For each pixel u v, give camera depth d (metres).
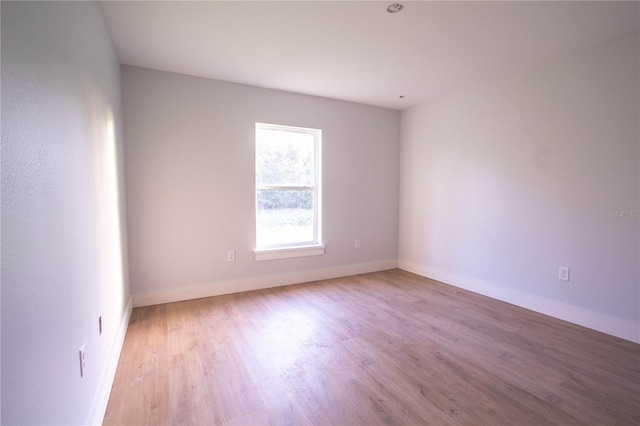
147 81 2.95
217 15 2.07
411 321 2.72
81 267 1.29
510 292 3.15
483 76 3.16
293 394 1.74
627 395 1.73
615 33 2.31
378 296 3.37
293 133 3.81
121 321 2.32
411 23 2.17
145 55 2.67
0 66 0.70
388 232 4.51
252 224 3.51
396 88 3.54
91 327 1.42
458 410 1.61
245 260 3.50
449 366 2.02
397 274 4.27
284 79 3.25
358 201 4.23
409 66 2.91
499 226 3.23
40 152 0.92
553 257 2.79
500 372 1.95
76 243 1.23
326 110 3.90
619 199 2.38
